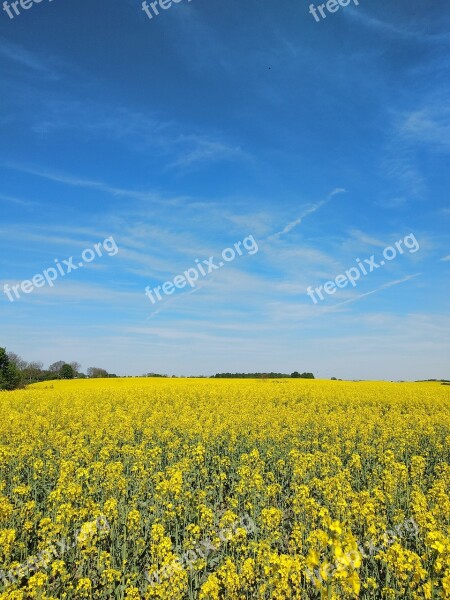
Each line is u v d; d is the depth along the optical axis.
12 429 19.64
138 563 9.47
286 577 6.97
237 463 15.84
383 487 12.55
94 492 11.91
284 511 12.07
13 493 12.41
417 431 19.75
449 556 6.12
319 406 29.70
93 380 60.41
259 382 51.34
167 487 10.73
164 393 34.66
